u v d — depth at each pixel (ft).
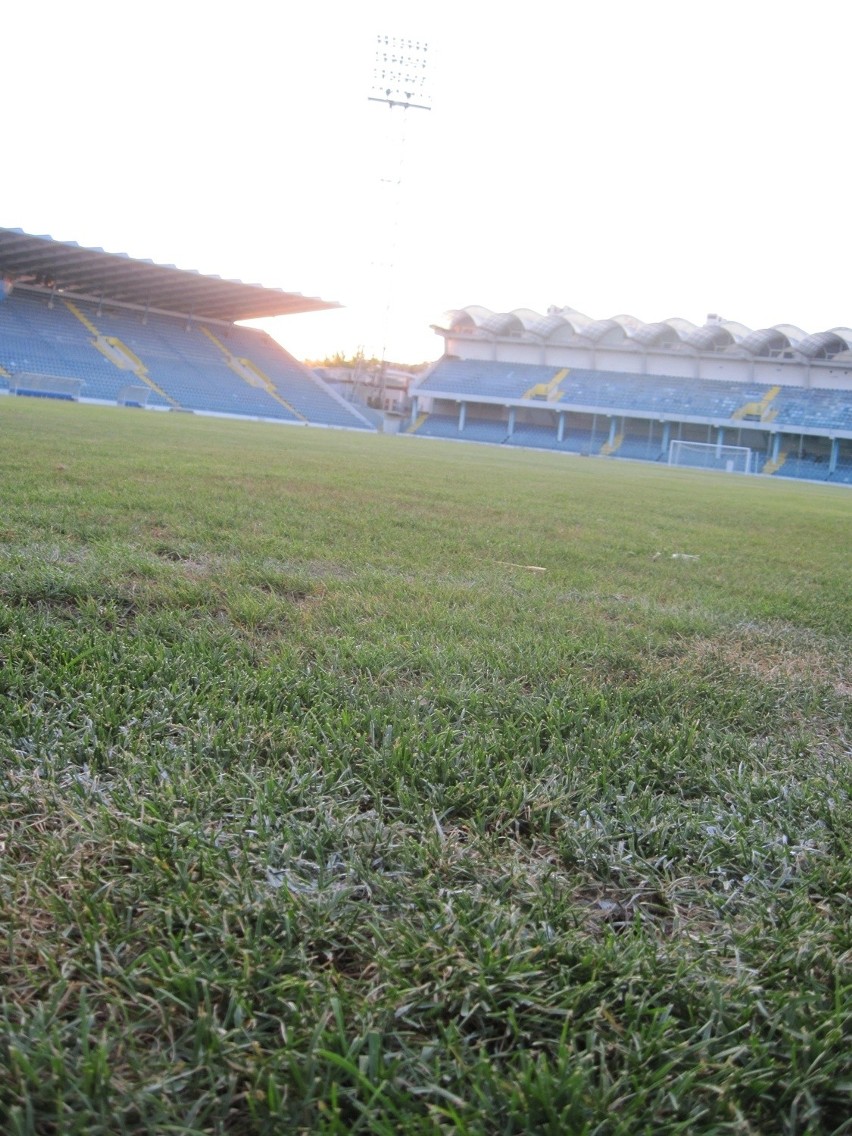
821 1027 4.11
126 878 4.95
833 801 6.92
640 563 20.10
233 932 4.60
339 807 6.04
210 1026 3.83
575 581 16.55
